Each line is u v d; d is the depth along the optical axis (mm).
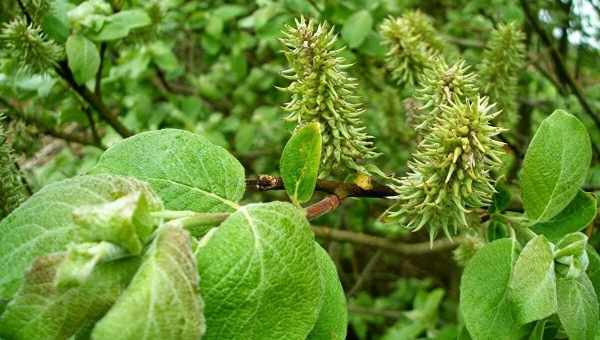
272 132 542
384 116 465
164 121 494
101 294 145
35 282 144
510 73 322
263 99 594
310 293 162
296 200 194
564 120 217
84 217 143
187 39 630
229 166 190
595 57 568
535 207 223
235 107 576
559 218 232
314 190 204
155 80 528
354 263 654
